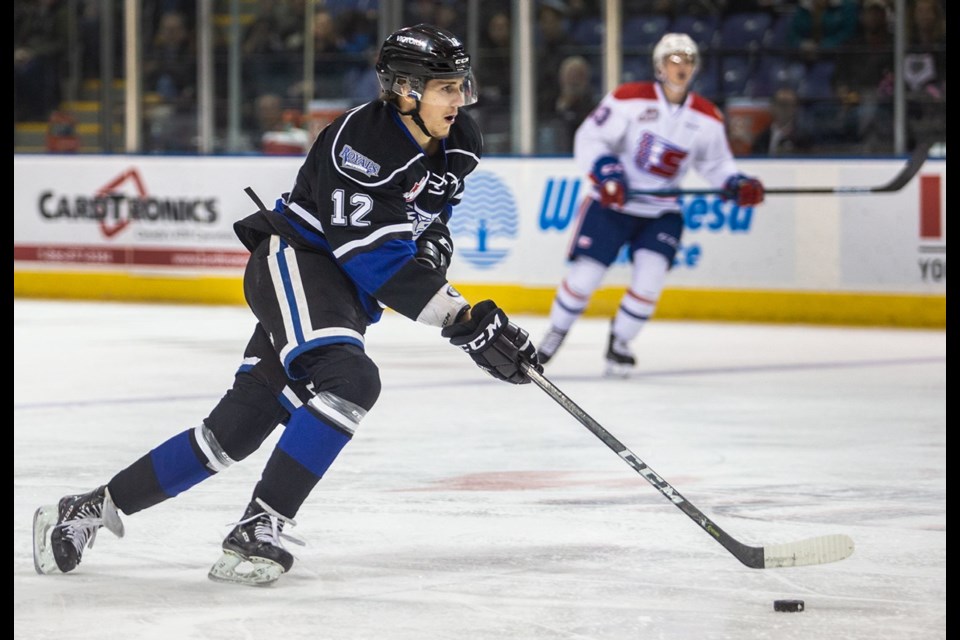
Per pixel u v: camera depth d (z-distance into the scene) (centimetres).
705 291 2467
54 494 1038
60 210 2925
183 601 740
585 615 711
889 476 1115
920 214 2325
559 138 2655
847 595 750
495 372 783
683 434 1324
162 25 2903
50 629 688
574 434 1317
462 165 813
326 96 2847
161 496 797
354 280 775
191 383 1680
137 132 2919
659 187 1803
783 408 1494
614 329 1756
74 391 1611
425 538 890
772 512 980
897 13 2430
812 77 2522
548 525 928
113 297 2891
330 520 942
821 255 2391
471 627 691
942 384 1675
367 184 761
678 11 2630
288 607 728
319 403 764
